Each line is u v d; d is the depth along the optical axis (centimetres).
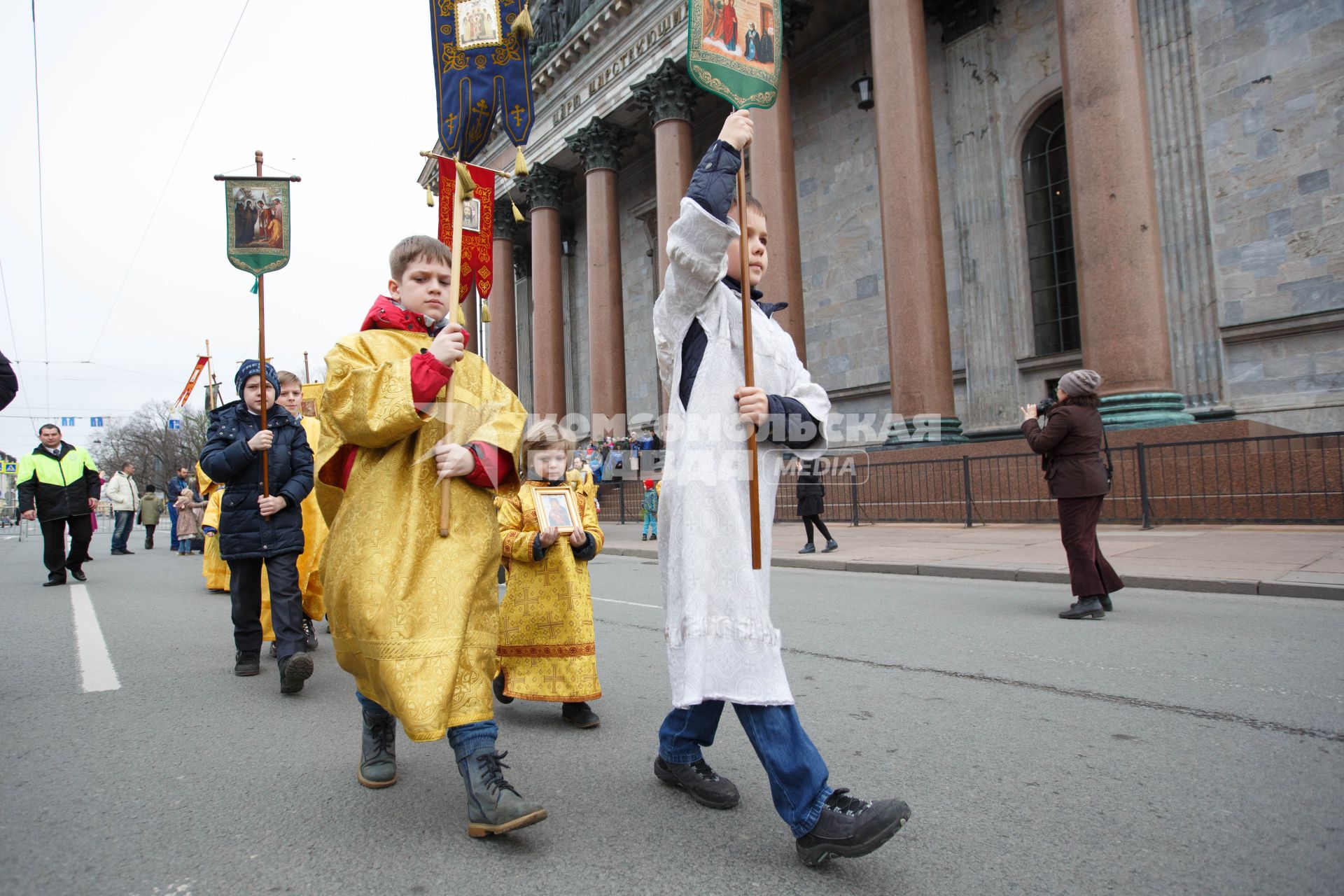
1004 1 1934
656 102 2334
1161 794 276
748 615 231
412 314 289
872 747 335
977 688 427
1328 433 1083
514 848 247
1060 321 1848
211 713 418
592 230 2611
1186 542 984
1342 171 1412
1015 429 1873
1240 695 397
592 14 2555
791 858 236
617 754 344
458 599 245
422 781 312
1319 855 227
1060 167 1855
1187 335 1571
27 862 241
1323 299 1425
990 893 211
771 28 286
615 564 1244
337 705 436
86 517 1143
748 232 254
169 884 225
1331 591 647
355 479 263
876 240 2206
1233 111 1531
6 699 450
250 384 497
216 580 934
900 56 1664
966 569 891
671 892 216
